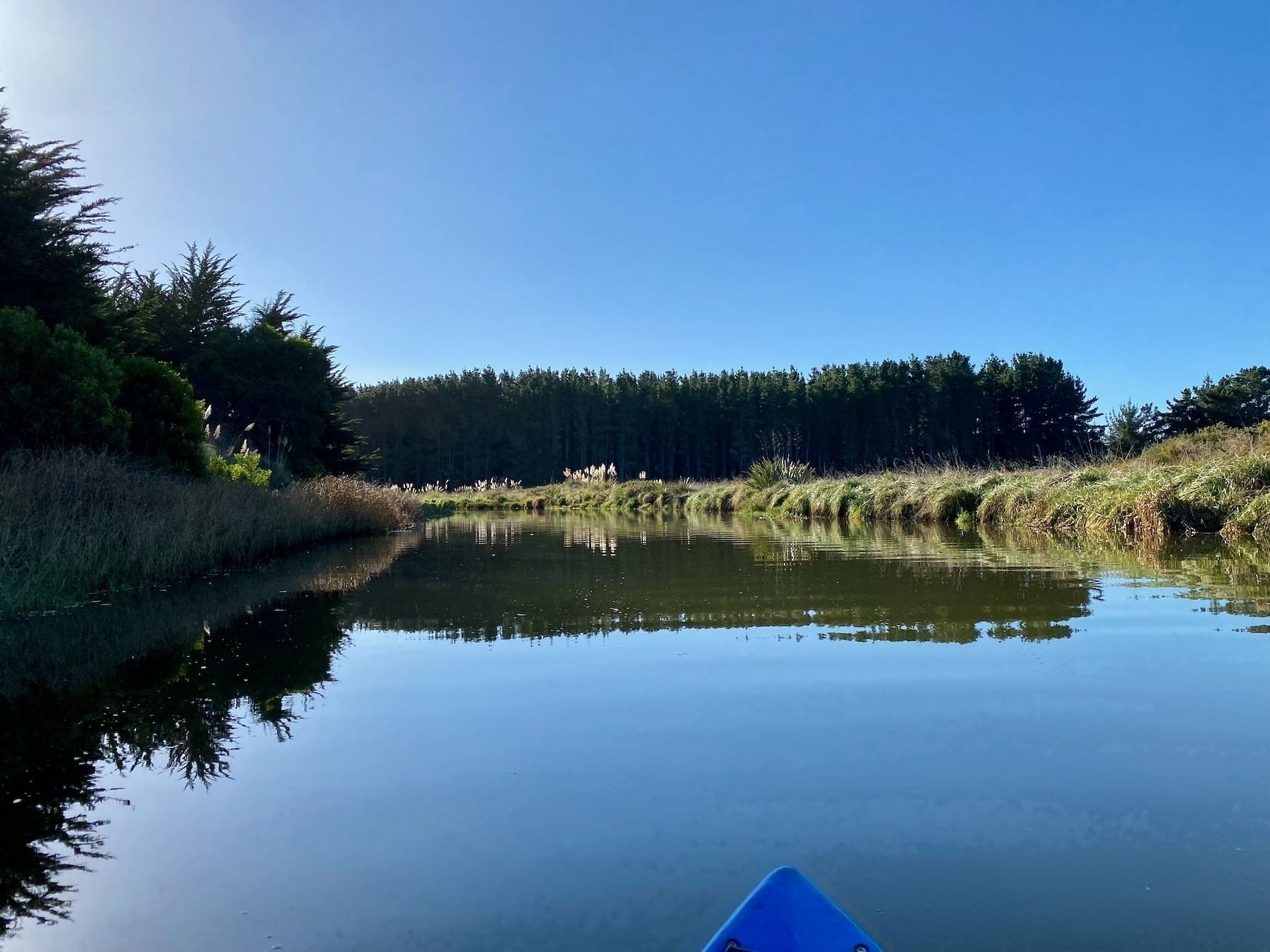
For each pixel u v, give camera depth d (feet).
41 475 23.53
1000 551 28.66
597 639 15.28
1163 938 5.76
